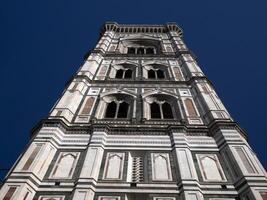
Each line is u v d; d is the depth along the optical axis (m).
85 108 30.45
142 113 29.91
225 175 20.78
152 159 22.50
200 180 20.14
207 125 26.80
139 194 18.80
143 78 39.62
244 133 25.75
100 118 28.88
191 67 41.88
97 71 41.41
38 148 22.19
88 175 19.72
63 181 19.59
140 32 66.38
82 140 24.53
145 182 19.70
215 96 32.66
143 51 57.06
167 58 48.47
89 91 34.78
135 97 33.44
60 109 28.39
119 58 47.94
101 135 24.81
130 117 29.17
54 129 24.70
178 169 20.83
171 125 25.97
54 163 21.62
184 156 22.31
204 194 18.86
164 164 21.83
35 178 19.34
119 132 25.77
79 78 36.62
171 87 36.44
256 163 21.11
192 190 18.62
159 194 18.70
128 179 20.28
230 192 19.05
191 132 25.98
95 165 20.91
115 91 34.75
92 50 48.97
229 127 25.47
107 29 65.88
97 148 23.09
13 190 18.02
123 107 32.78
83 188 18.58
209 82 36.47
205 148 23.92
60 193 18.62
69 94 32.19
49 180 19.69
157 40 60.50
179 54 48.66
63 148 23.50
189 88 36.19
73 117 28.30
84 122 27.33
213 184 19.72
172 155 22.91
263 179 19.33
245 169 20.38
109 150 23.45
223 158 22.69
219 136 24.77
